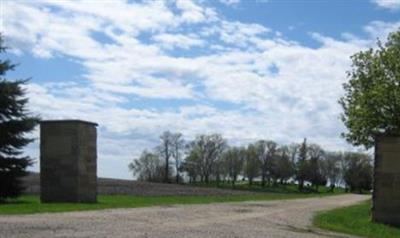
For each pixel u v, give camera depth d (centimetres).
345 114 4469
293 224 2739
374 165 3144
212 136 14562
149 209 3083
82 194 3584
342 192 12888
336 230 2612
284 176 13388
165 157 12019
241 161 12938
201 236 1920
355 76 4434
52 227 1930
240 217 2923
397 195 3092
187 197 5191
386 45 4375
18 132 3712
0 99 3631
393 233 2762
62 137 3584
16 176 3744
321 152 13788
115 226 2077
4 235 1673
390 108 4144
